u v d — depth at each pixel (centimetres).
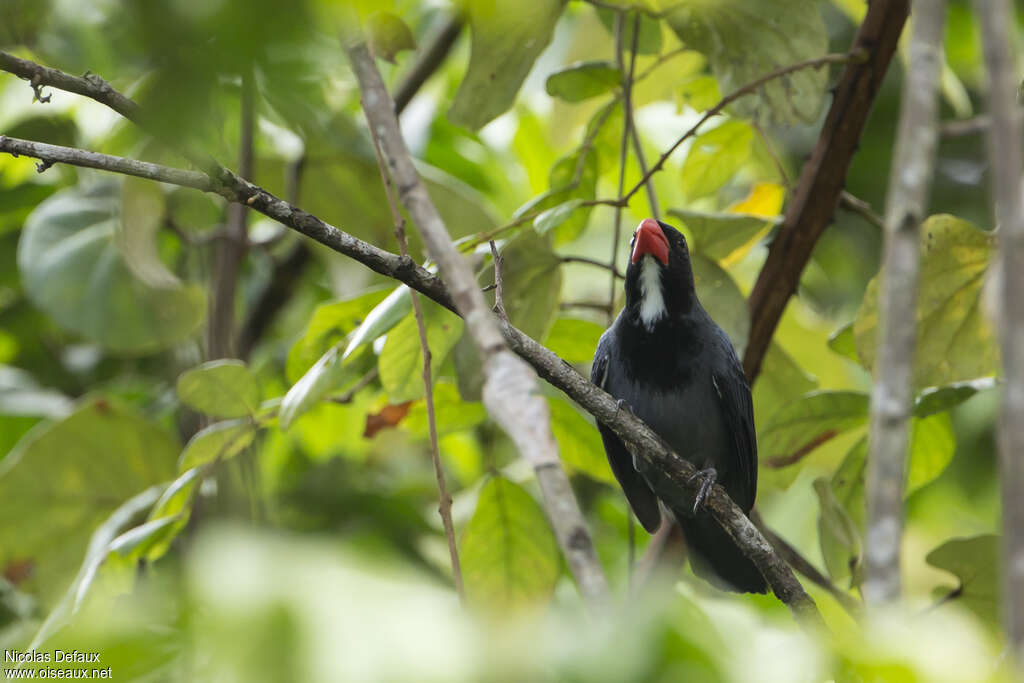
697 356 978
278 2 289
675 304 980
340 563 241
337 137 1080
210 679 254
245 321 1305
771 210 1173
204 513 991
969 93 1622
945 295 862
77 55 496
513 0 402
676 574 1009
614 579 1149
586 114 1246
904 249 390
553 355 744
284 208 625
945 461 1005
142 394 1271
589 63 971
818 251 1609
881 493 374
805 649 281
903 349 384
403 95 1220
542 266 934
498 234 952
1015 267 346
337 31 322
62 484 1023
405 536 1187
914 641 274
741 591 995
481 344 443
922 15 402
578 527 452
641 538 1243
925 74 395
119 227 1066
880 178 1633
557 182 1003
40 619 1079
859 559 870
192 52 300
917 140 393
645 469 973
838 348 966
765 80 892
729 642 298
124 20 300
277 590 232
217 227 1170
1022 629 320
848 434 1112
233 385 870
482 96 942
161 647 280
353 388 996
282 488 1263
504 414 434
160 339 1073
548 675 251
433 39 1207
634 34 973
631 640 258
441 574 1136
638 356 985
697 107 1146
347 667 229
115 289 1070
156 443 1036
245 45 295
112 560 830
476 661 236
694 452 1009
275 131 1197
